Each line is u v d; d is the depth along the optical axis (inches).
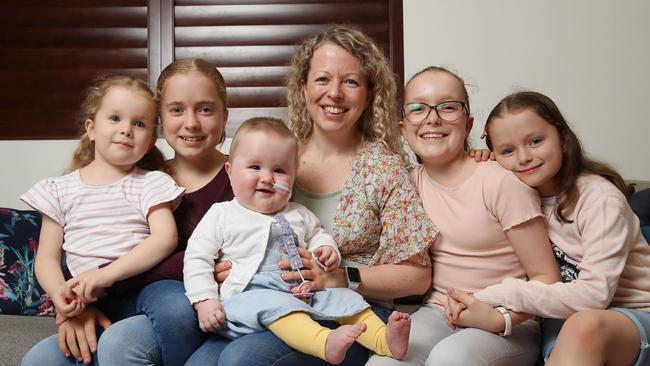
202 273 58.1
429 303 64.0
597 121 103.8
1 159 104.2
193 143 66.9
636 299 56.7
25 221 80.7
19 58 108.0
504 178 60.0
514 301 55.4
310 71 67.9
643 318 53.2
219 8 108.0
